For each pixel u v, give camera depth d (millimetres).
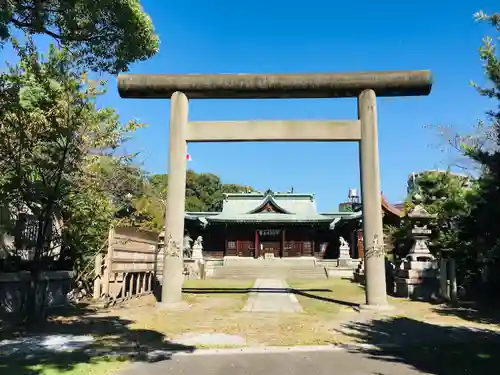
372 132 14289
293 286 22312
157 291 17172
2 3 7238
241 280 28938
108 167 14438
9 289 10352
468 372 6453
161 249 19344
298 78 14602
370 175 14039
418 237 17266
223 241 47125
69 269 13352
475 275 17234
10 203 10891
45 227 10266
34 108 9523
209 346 8227
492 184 10969
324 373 6453
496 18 10594
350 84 14477
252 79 14664
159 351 7695
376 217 13758
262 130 14695
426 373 6441
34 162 10039
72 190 11984
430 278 16219
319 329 10117
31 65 9695
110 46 9797
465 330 10125
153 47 10008
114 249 13312
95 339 8484
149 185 25594
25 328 9242
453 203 18594
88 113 10414
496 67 10562
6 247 11359
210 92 14930
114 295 13383
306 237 46438
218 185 72625
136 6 9055
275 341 8742
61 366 6398
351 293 18312
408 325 10773
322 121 14609
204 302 15062
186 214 47188
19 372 5977
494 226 11531
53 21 8961
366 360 7250
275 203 46719
